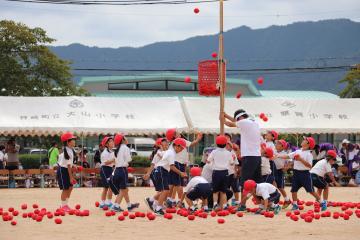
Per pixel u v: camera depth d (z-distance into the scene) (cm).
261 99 3036
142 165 3272
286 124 2970
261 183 1645
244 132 1673
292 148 2373
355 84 5434
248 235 1253
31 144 4825
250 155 1661
